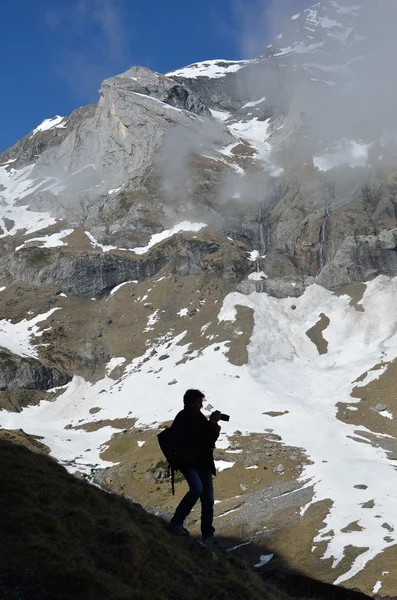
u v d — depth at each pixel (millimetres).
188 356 150875
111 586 13820
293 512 69375
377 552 54125
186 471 17625
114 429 124250
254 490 83750
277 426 112438
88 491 20531
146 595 14102
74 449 113438
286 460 91250
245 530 67875
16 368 151750
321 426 109312
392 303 158750
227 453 97688
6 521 15461
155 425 119062
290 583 25500
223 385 133750
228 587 17109
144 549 16984
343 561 53688
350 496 71625
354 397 124375
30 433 121562
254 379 134875
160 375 145875
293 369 143625
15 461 22516
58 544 15133
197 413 17734
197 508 76750
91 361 161000
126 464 98688
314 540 60625
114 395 142375
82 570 13828
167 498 83875
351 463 86438
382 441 100750
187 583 16219
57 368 157375
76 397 147625
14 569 13211
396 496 70562
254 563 58688
